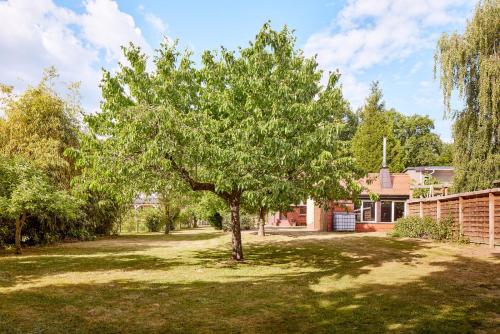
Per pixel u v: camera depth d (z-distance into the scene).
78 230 21.17
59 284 8.45
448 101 23.31
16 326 5.32
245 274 9.71
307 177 9.93
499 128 21.45
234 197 12.20
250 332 5.09
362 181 25.64
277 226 35.03
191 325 5.41
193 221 43.94
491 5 22.30
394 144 44.78
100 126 10.77
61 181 20.19
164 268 10.84
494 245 13.12
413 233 17.75
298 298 6.95
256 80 10.03
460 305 6.21
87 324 5.45
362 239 17.72
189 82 11.34
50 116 21.33
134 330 5.20
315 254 13.41
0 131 20.41
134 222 33.31
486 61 21.58
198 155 9.33
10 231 16.58
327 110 10.30
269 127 8.76
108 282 8.67
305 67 10.58
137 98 10.64
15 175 14.20
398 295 6.99
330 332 5.02
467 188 23.09
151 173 10.52
